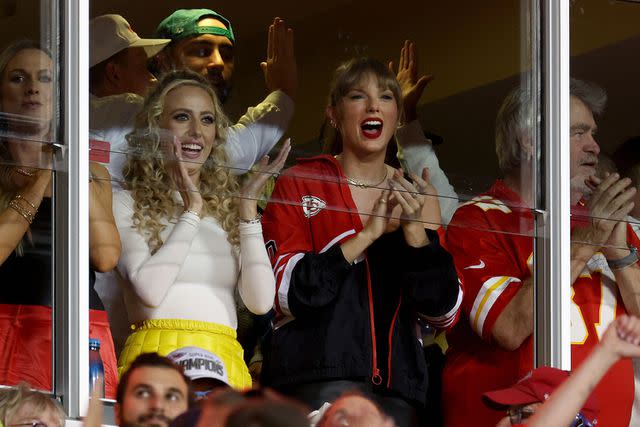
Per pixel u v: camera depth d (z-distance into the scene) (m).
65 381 19.34
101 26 20.06
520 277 22.50
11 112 19.66
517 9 22.89
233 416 11.91
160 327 20.44
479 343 22.28
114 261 20.17
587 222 23.23
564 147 23.00
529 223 22.72
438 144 22.17
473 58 22.52
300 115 21.39
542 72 23.05
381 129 21.81
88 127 19.89
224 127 20.86
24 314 19.36
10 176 19.61
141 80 20.31
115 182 20.25
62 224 19.66
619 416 23.00
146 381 16.62
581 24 23.42
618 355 14.84
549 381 19.05
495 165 22.58
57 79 19.83
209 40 20.73
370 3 21.81
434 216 22.09
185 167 20.61
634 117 23.66
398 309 21.72
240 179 21.03
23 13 19.75
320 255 21.34
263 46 21.14
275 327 21.33
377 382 21.33
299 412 11.96
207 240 20.78
